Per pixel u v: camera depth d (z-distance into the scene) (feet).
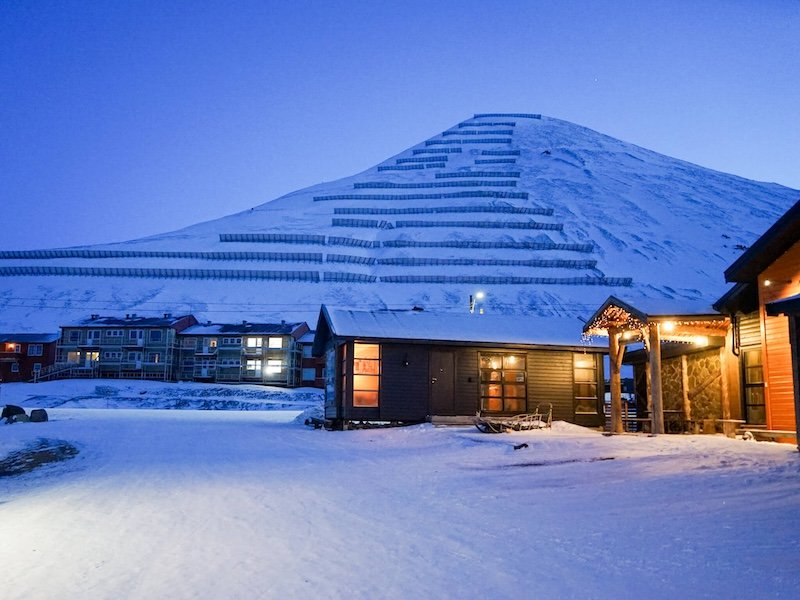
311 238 594.24
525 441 69.56
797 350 50.67
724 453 52.16
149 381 280.51
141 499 43.70
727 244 601.21
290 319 432.66
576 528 30.78
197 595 22.67
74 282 516.73
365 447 77.56
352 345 102.78
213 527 34.06
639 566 24.31
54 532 34.19
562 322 118.11
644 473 45.70
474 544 28.73
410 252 567.18
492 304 453.17
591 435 76.95
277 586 23.52
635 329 78.02
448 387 104.32
